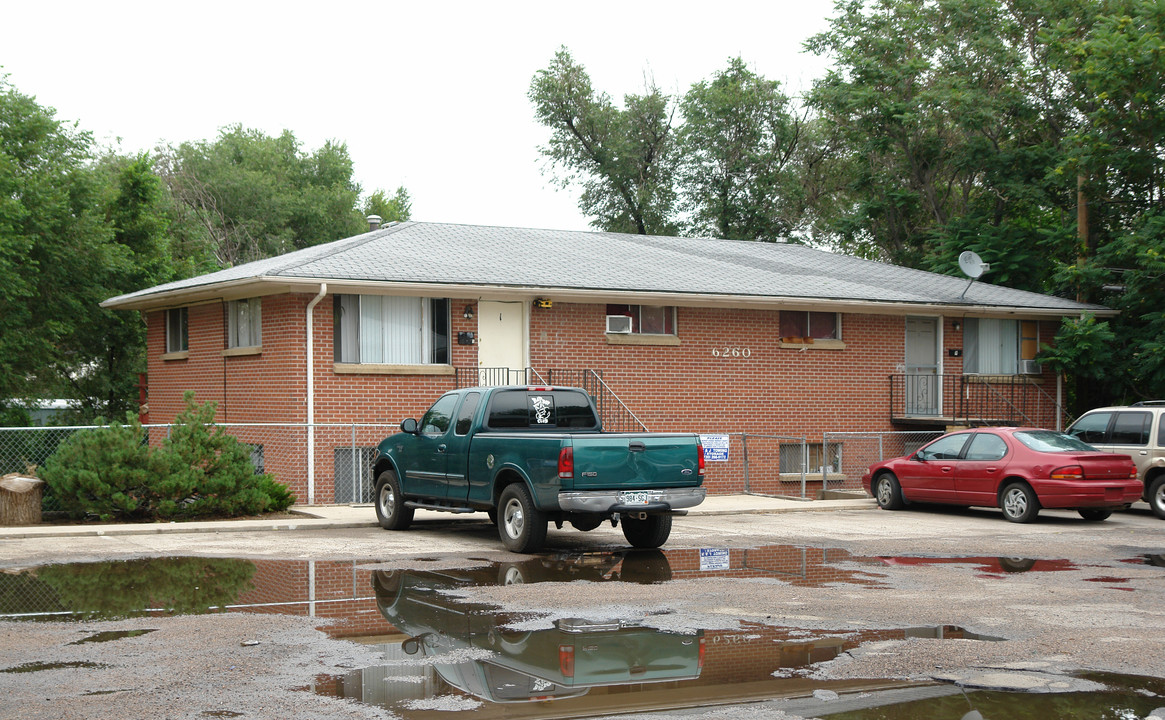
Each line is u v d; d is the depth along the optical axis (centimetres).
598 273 2225
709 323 2312
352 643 764
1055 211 3356
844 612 889
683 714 588
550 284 2044
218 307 2194
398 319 2014
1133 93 2617
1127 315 2741
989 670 687
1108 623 845
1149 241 2531
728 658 720
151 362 2508
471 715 585
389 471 1534
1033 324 2739
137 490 1599
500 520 1305
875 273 2809
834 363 2459
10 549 1285
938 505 1989
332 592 985
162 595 966
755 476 2345
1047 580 1077
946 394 2586
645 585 1032
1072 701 615
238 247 5409
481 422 1362
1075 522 1722
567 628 820
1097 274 2670
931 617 867
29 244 2714
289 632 802
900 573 1124
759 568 1160
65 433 2355
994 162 3344
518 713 589
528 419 1393
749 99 4750
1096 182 2841
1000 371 2689
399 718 578
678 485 1285
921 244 3834
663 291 2130
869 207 3812
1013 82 3406
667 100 5059
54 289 2964
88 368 3447
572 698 618
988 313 2591
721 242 3028
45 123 3097
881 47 3588
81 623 834
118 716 581
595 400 2161
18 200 2769
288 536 1450
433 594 975
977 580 1075
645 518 1332
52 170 3105
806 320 2438
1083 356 2600
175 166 5641
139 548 1302
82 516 1609
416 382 2011
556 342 2147
